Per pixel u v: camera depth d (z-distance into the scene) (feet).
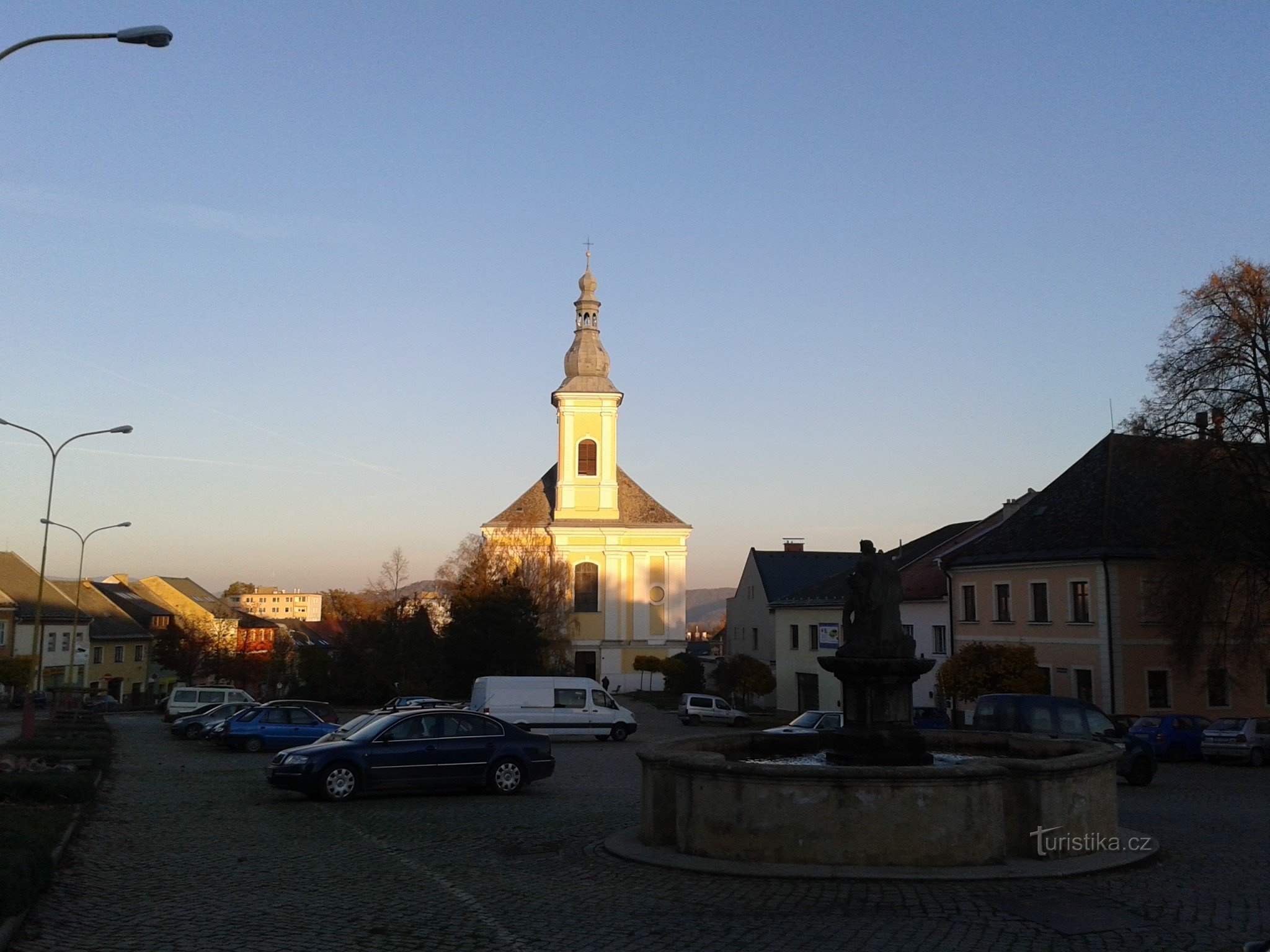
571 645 255.91
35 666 150.51
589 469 269.23
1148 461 125.80
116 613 302.66
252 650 328.08
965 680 137.18
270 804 65.31
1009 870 40.65
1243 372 119.65
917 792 41.52
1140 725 116.78
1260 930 32.71
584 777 85.25
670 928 33.27
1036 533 153.69
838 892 38.06
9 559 278.46
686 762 44.32
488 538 256.73
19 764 75.15
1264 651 133.28
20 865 33.45
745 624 263.29
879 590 51.29
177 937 32.30
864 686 50.98
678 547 266.98
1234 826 56.08
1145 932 32.53
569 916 34.88
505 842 49.75
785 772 42.14
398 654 230.89
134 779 83.30
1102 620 137.28
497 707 133.69
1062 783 43.73
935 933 32.35
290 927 33.65
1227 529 117.80
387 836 52.13
